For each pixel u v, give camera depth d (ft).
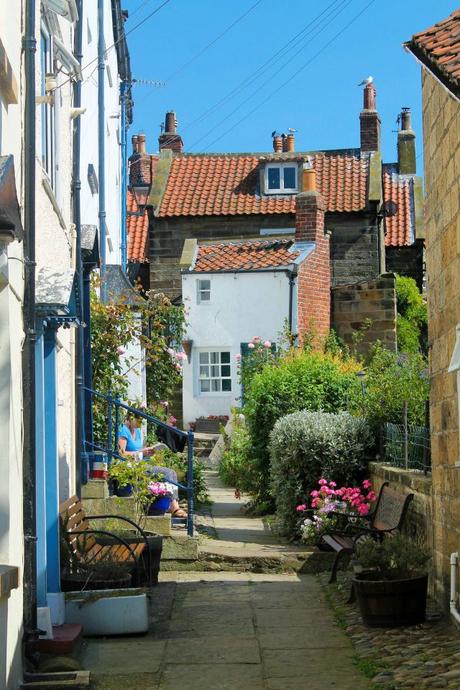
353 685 23.65
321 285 89.04
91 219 56.24
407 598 28.78
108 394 46.42
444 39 25.09
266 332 85.61
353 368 57.41
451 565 27.61
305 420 45.96
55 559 28.40
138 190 117.80
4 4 22.93
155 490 41.86
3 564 21.42
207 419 86.22
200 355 87.92
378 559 29.81
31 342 24.14
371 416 45.83
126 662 26.21
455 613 26.91
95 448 44.01
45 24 32.76
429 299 32.12
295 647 27.50
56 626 28.07
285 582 37.73
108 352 49.83
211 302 87.30
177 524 44.73
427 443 35.04
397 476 37.14
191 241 91.45
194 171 103.30
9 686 21.36
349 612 31.45
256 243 90.89
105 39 64.80
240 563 40.09
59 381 34.83
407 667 24.49
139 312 58.34
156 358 59.26
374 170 99.55
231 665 25.76
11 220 19.06
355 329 89.45
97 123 60.75
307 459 45.03
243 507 54.39
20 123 24.41
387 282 88.53
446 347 29.19
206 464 77.20
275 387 53.57
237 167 103.24
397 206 107.76
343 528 42.11
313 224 89.04
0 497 21.49
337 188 99.30
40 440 26.81
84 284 43.93
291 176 99.04
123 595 29.17
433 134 31.19
